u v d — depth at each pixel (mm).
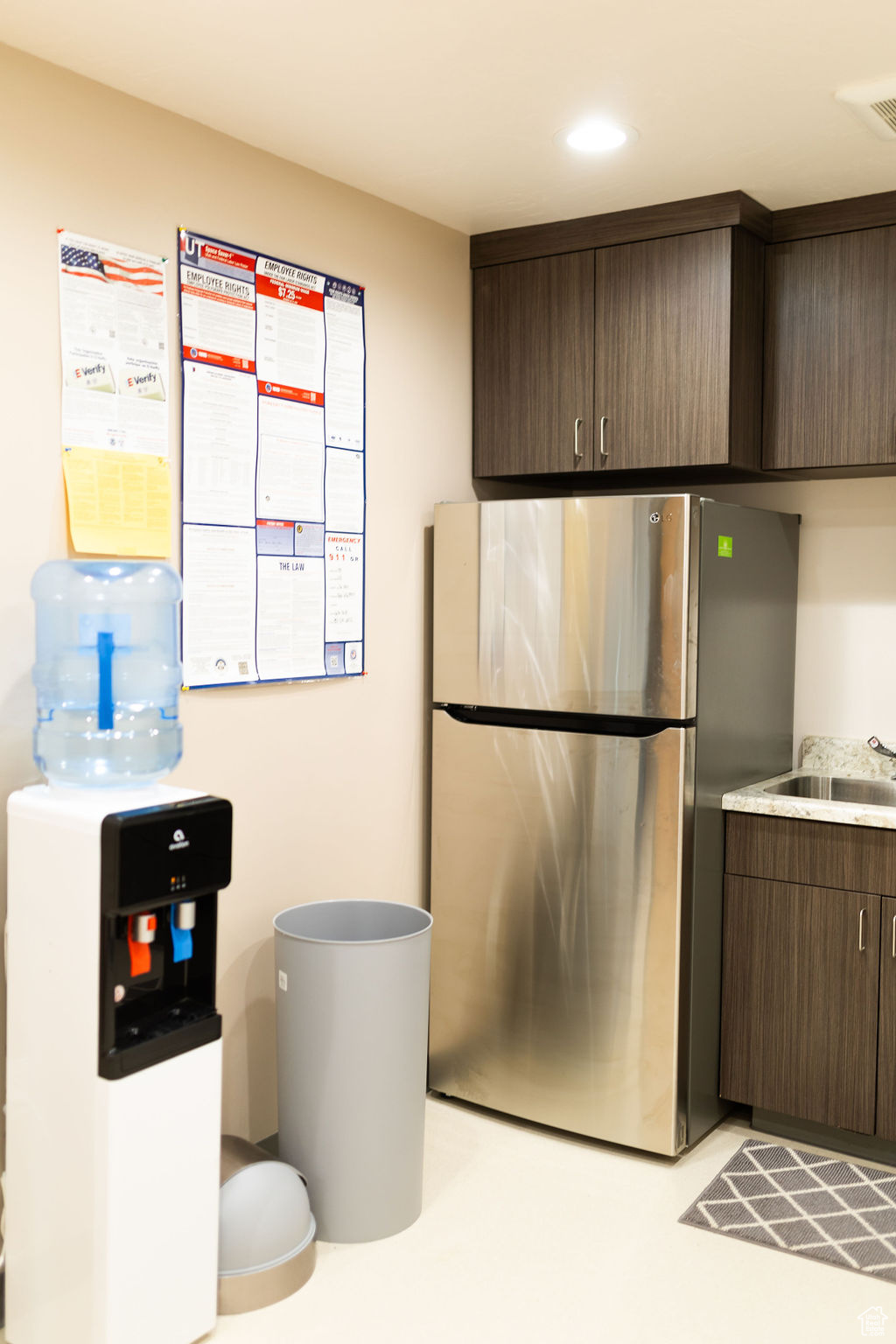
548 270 3020
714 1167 2684
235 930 2541
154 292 2273
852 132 2371
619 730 2697
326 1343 2027
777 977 2746
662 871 2623
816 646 3236
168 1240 1903
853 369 2783
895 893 2566
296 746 2670
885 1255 2316
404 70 2100
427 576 3076
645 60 2053
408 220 2922
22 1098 1973
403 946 2342
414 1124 2412
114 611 2129
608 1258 2303
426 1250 2334
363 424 2809
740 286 2771
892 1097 2604
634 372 2889
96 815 1816
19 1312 2006
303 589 2654
